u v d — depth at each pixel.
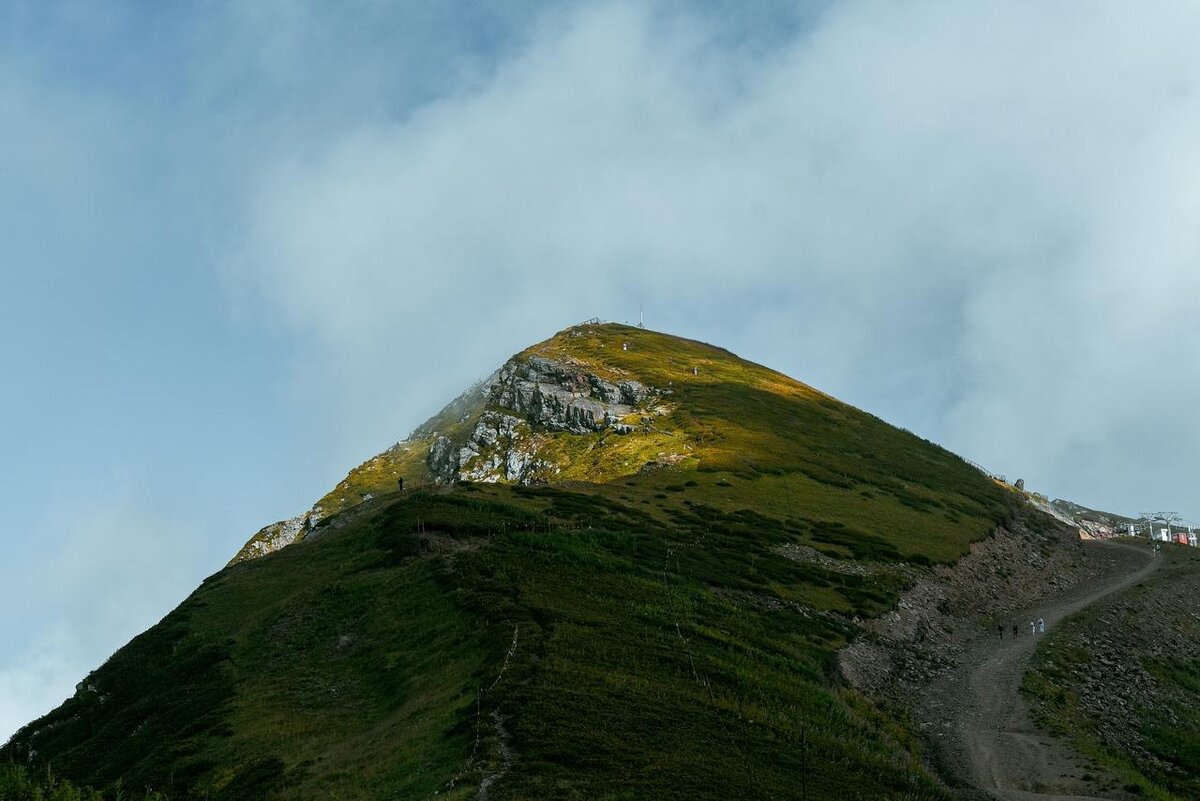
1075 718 72.69
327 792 44.84
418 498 98.69
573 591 71.88
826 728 58.59
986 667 85.06
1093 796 56.50
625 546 91.00
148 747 60.09
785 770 48.16
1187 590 126.00
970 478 180.38
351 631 70.50
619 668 56.78
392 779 43.97
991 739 66.44
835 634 83.19
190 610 84.38
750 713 55.06
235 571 95.38
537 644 57.50
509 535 86.00
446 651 60.34
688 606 76.00
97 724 69.00
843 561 108.31
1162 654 98.19
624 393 195.75
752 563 98.19
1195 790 62.84
